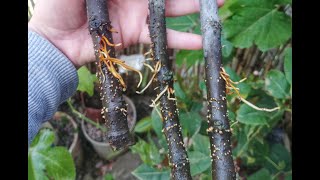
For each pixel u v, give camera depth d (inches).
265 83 11.3
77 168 15.5
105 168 15.7
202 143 10.6
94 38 8.4
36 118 8.9
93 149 16.0
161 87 8.5
